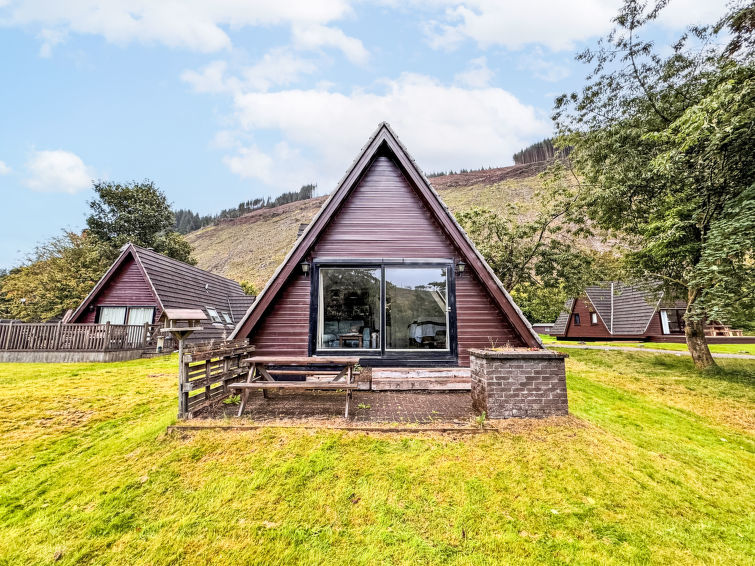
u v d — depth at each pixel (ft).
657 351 51.19
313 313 22.59
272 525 9.43
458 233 22.56
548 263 53.62
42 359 37.70
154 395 21.20
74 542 8.95
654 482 11.64
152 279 50.34
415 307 22.88
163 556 8.48
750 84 24.98
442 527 9.35
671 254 32.96
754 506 10.89
